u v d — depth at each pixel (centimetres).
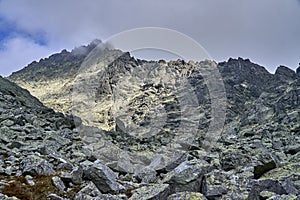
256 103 9694
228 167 1922
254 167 1694
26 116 3138
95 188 1352
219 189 1330
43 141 2411
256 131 4944
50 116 3544
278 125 5559
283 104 7856
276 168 1717
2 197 1194
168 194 1279
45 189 1435
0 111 3173
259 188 1204
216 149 2814
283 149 3105
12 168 1633
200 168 1443
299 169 1656
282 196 1057
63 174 1534
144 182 1731
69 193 1422
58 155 2027
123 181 1647
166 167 1956
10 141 2262
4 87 4891
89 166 1545
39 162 1627
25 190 1412
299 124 5200
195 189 1396
